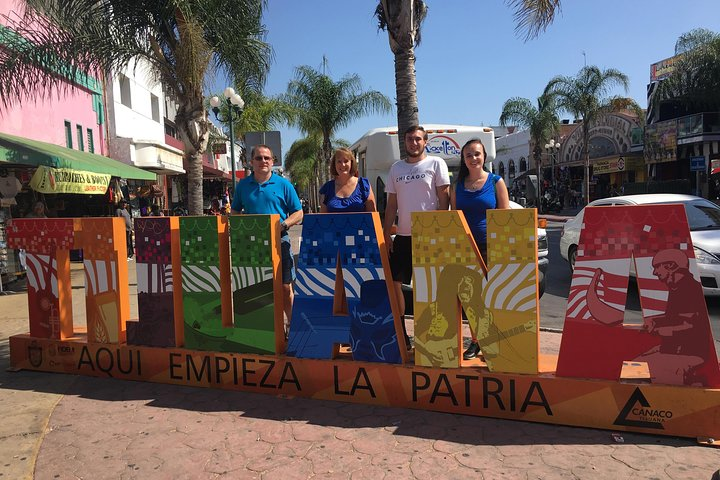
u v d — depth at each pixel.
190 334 4.39
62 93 13.50
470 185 4.07
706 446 3.12
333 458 3.15
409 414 3.73
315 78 23.88
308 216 4.05
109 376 4.64
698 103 26.48
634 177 33.50
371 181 8.43
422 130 4.16
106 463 3.17
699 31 25.80
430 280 3.72
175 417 3.79
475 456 3.11
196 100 8.94
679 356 3.25
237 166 43.06
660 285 3.26
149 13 8.25
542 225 6.87
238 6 8.81
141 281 4.52
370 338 3.94
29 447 3.40
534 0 7.14
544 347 5.45
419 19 6.85
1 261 9.90
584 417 3.40
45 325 4.88
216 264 4.27
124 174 12.83
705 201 8.35
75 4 8.05
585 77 28.50
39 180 9.38
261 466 3.08
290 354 4.14
